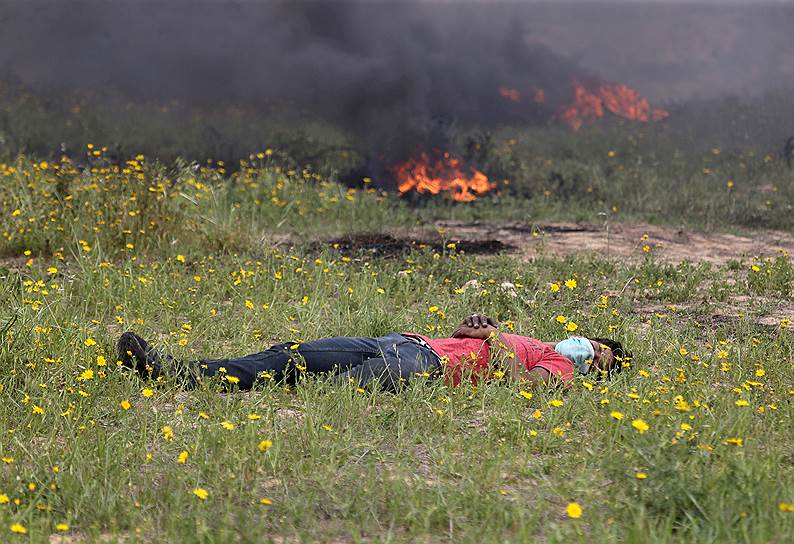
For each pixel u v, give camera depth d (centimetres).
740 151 3475
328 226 2116
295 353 980
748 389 931
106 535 680
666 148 3484
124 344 969
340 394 913
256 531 654
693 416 838
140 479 755
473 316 1022
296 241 1905
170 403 938
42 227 1653
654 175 2898
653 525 668
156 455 802
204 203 1933
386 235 1947
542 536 686
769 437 844
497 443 834
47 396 901
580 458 800
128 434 825
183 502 709
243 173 2392
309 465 778
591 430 868
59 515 698
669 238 2091
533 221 2277
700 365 1039
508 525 696
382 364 970
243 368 977
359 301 1355
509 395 918
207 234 1725
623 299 1436
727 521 670
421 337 1005
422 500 713
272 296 1380
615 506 705
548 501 738
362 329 1226
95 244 1539
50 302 1246
